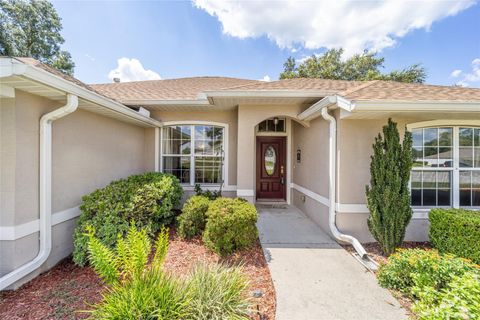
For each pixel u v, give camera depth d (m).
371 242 5.24
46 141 3.95
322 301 3.21
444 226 4.31
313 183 6.82
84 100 4.36
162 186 5.66
